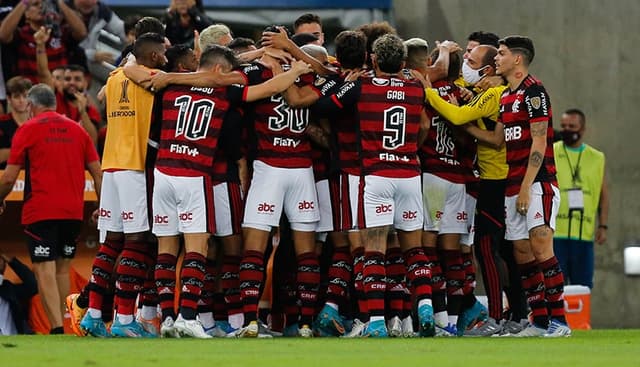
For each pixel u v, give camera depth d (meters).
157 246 31.31
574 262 46.59
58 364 19.67
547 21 54.84
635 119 55.56
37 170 35.91
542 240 30.20
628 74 55.53
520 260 31.31
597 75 55.31
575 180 46.47
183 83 29.38
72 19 44.28
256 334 29.73
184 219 29.06
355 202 30.27
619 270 55.12
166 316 29.36
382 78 29.69
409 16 53.56
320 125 30.75
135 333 30.47
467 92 32.44
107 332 30.64
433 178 31.56
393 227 30.73
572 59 55.09
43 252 35.84
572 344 26.97
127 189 30.08
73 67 40.88
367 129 29.44
